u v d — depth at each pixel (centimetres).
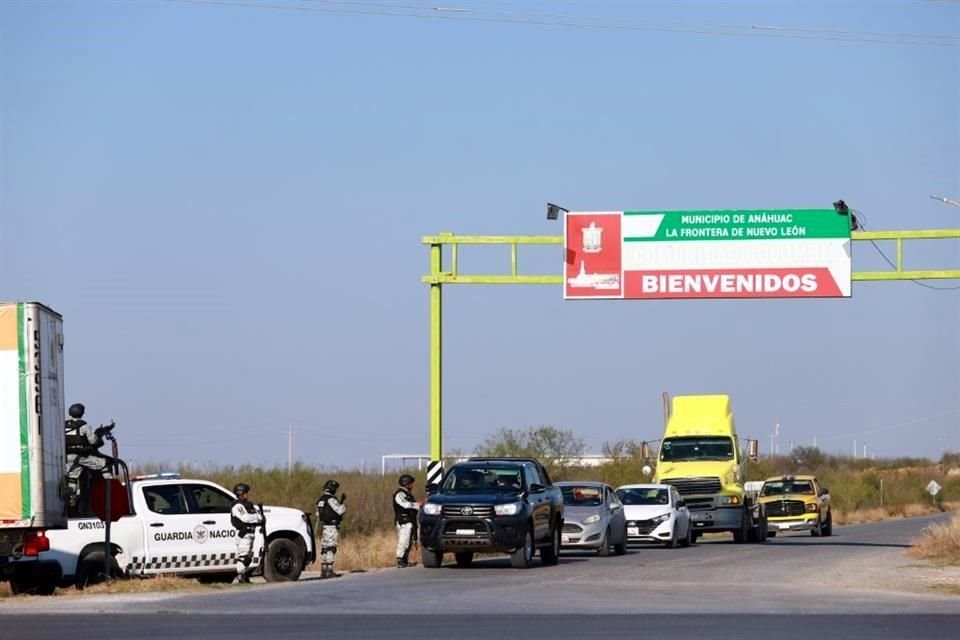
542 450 14188
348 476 11806
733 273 7731
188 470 10544
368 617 3988
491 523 6109
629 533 8550
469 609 4259
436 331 8119
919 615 4112
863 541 10031
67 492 5025
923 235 7569
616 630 3669
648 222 7806
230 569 5500
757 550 8231
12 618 3944
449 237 8081
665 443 10031
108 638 3444
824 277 7662
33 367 4691
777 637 3528
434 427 8125
